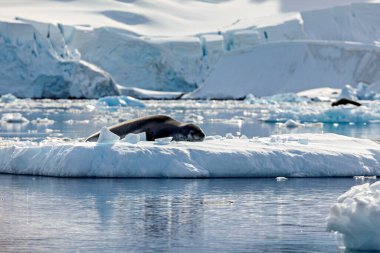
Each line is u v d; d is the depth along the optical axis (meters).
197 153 72.00
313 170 72.31
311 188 65.50
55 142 83.38
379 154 75.44
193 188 65.19
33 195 61.97
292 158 72.62
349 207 43.41
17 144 83.06
